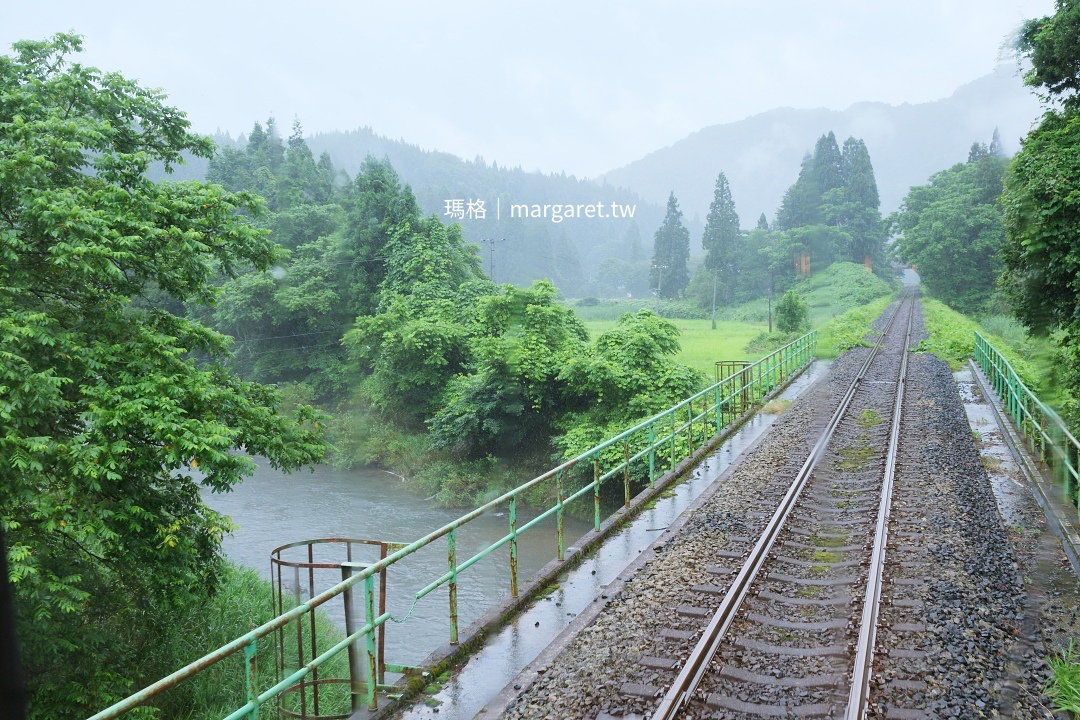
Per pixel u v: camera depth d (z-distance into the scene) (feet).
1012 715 18.47
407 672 21.62
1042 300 43.70
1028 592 26.71
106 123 34.17
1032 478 42.60
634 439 72.23
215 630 39.04
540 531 77.36
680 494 41.98
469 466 96.63
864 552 30.78
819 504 38.75
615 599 26.58
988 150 168.86
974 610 24.62
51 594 27.40
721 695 19.66
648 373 83.61
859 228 335.67
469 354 111.55
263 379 144.36
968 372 90.94
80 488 28.86
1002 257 45.85
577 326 107.24
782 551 31.40
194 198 37.78
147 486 32.76
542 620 25.70
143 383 30.76
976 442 53.01
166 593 31.76
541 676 21.09
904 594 26.04
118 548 30.35
